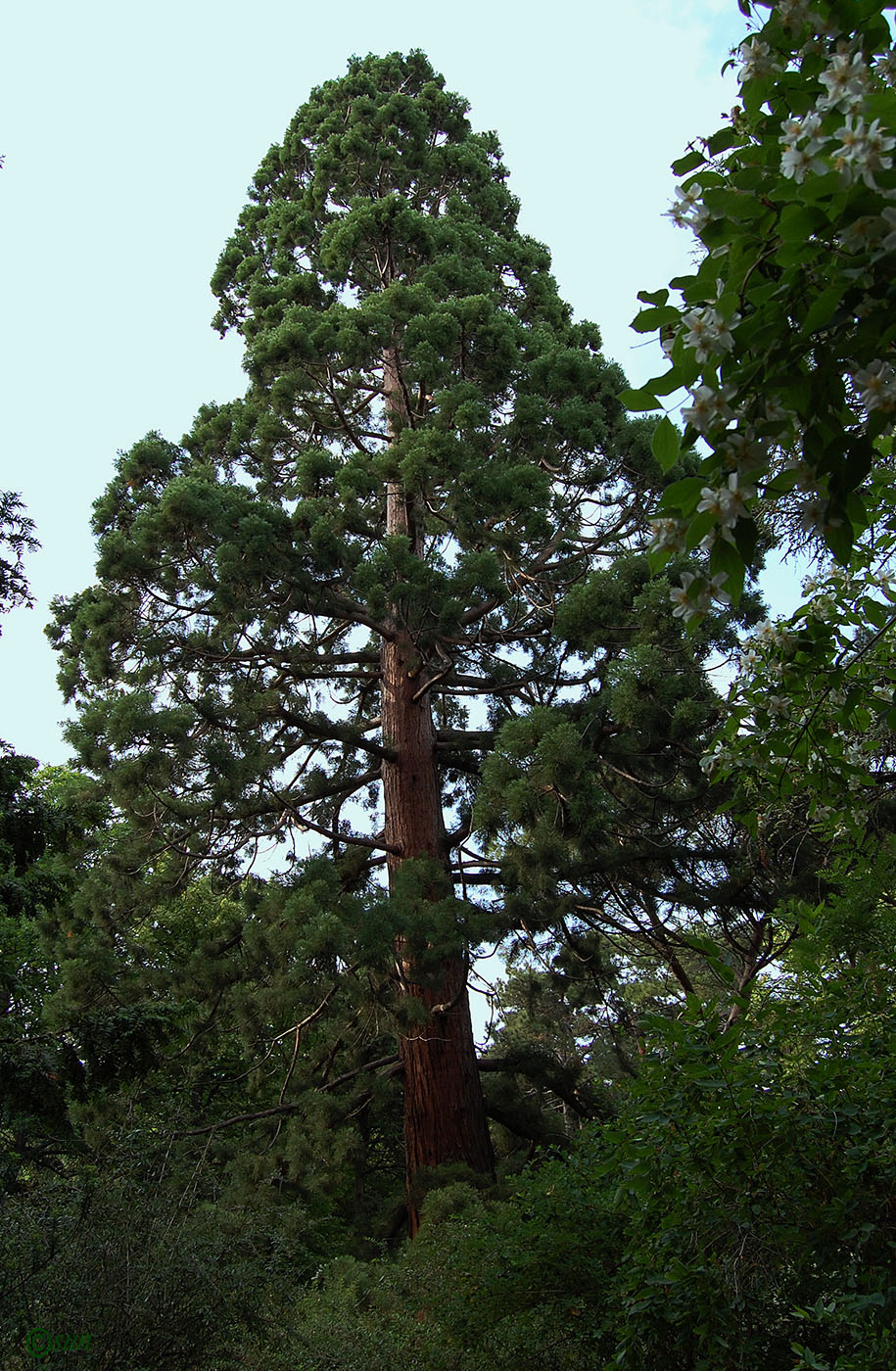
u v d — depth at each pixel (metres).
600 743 10.91
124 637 11.72
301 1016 12.49
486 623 12.60
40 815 8.84
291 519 11.44
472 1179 10.04
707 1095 3.66
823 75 1.96
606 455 12.05
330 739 13.27
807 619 3.67
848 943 4.34
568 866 9.95
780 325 2.05
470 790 14.41
